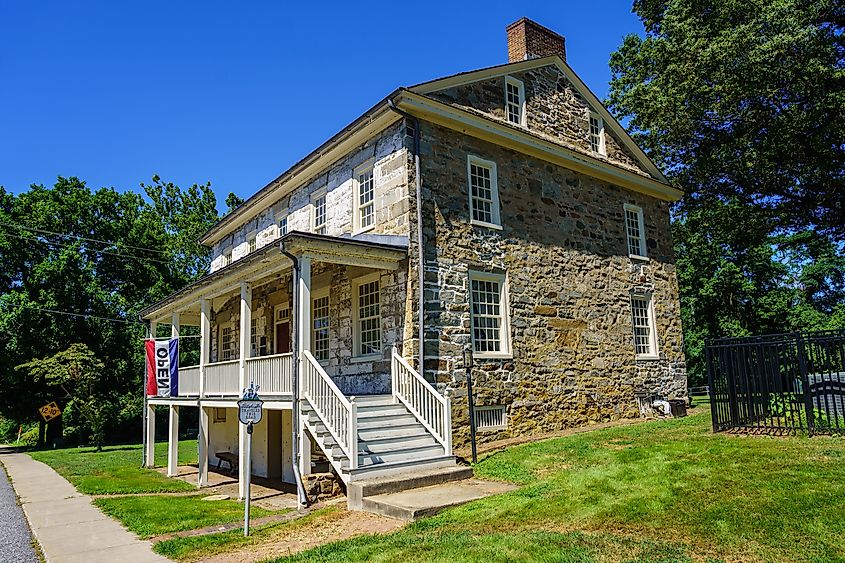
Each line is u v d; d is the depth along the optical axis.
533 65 15.97
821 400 10.62
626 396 16.27
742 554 5.33
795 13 18.80
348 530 7.53
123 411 34.31
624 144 18.52
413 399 11.41
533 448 11.20
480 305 13.45
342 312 14.16
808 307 33.38
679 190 19.55
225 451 18.80
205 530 8.40
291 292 16.34
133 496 12.73
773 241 28.09
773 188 22.89
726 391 10.53
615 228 17.31
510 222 14.34
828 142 20.22
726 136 22.22
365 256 11.73
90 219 33.66
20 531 9.22
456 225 13.11
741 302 34.28
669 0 23.34
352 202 14.17
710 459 8.31
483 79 14.55
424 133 12.95
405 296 12.20
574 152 15.98
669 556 5.36
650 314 17.81
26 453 27.31
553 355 14.60
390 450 9.95
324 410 9.95
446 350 12.35
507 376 13.48
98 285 32.41
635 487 7.51
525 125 15.33
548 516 6.88
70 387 29.44
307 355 10.48
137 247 34.97
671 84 21.11
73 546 7.80
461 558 5.61
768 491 6.67
